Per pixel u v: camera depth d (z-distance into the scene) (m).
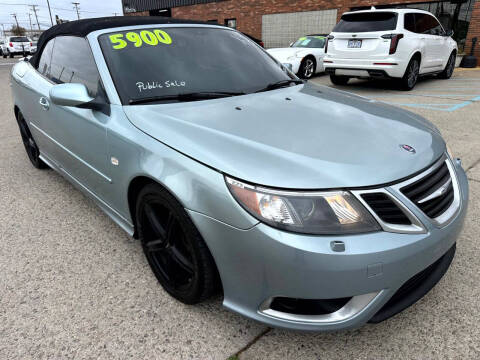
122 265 2.41
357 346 1.78
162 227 2.00
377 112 2.24
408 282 1.67
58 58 2.98
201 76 2.47
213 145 1.72
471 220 2.83
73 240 2.70
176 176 1.72
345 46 7.88
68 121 2.60
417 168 1.68
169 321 1.94
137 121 2.05
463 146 4.37
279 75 2.85
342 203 1.49
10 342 1.82
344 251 1.43
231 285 1.66
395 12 7.32
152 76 2.34
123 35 2.52
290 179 1.51
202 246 1.71
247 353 1.75
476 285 2.16
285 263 1.46
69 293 2.15
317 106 2.25
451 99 7.02
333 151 1.69
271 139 1.77
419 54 7.98
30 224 2.92
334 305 1.55
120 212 2.36
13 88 3.81
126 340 1.83
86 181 2.69
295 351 1.76
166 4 22.16
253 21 18.47
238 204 1.52
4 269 2.38
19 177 3.86
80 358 1.73
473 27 12.16
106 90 2.27
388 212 1.53
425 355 1.72
